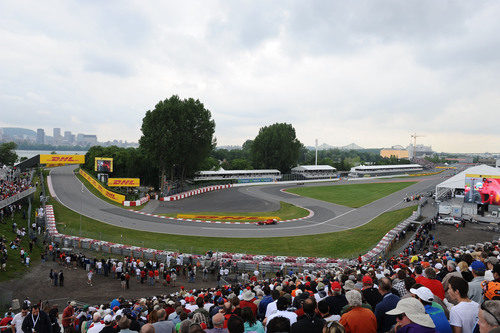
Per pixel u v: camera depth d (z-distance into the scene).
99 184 84.56
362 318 6.96
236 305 11.91
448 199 77.44
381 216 66.81
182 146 90.75
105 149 126.06
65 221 55.78
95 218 59.78
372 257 38.78
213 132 97.75
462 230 53.06
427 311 6.87
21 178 82.62
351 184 126.25
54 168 125.75
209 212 69.56
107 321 11.22
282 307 9.16
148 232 52.88
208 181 119.25
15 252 35.56
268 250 44.84
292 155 148.62
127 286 29.95
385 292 9.15
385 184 126.69
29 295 27.09
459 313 6.73
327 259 37.94
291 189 108.31
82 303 25.75
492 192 59.31
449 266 12.17
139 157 108.38
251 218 64.62
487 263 12.06
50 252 37.47
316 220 63.78
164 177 93.19
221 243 47.78
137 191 93.38
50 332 11.85
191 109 93.44
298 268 35.50
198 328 6.18
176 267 34.72
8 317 15.13
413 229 54.69
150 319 10.16
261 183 124.06
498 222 57.09
